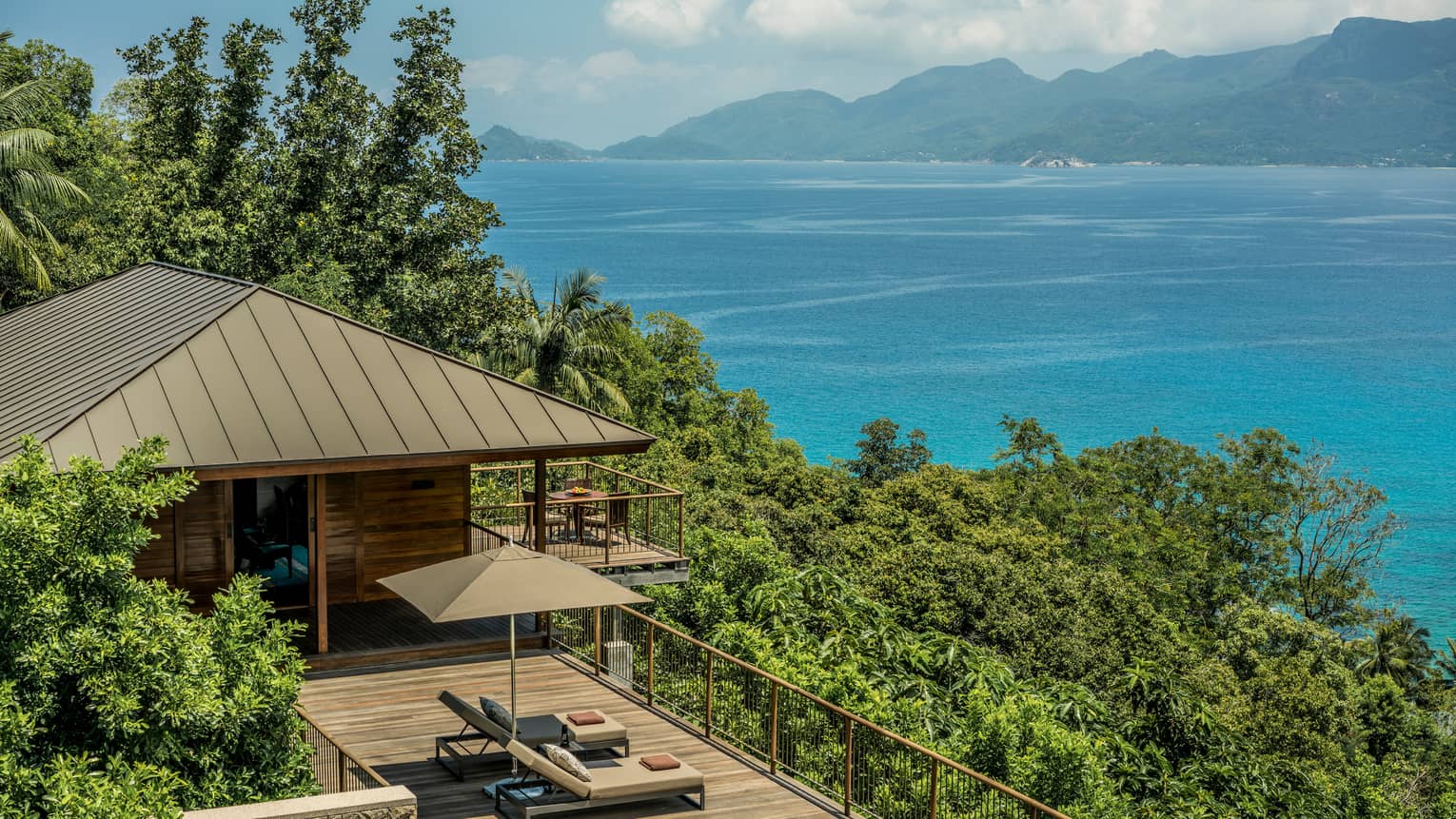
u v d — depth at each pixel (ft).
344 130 132.77
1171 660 146.92
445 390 58.08
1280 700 148.25
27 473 32.30
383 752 43.09
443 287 129.29
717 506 143.64
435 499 61.52
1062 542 207.82
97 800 25.94
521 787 38.60
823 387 446.60
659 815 38.63
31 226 131.03
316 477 53.06
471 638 56.03
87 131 175.42
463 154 136.46
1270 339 579.89
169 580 54.19
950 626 135.44
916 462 266.16
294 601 59.06
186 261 125.18
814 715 49.11
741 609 101.91
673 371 236.63
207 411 51.90
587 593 39.45
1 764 26.96
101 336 65.67
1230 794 105.50
